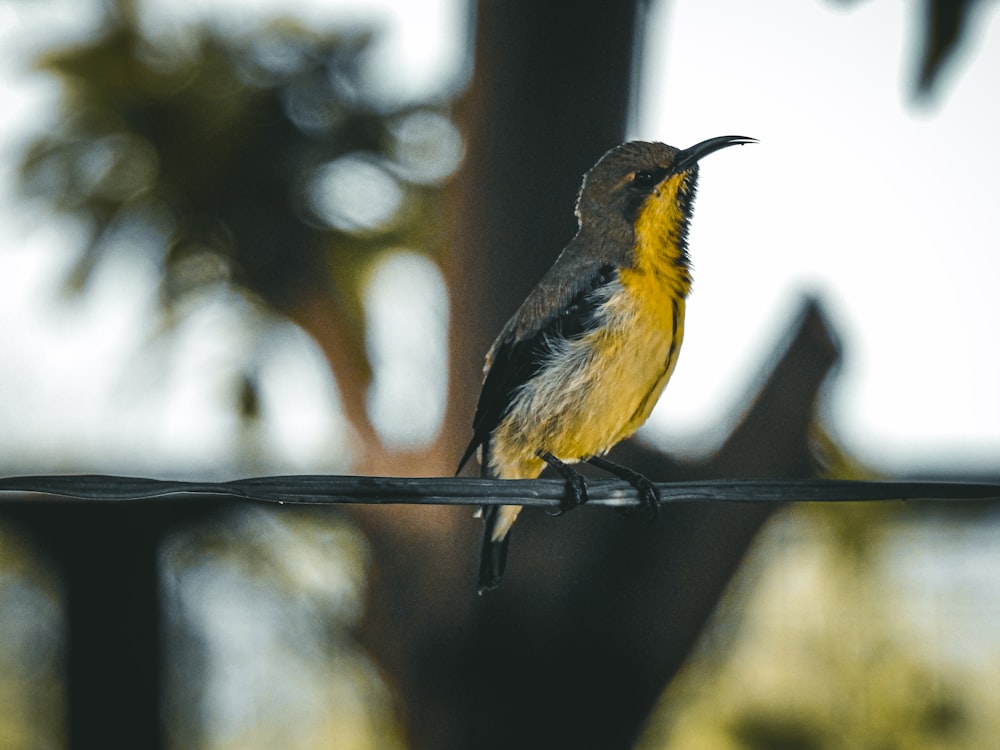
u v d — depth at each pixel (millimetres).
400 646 11922
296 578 13797
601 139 11219
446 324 11586
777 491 7543
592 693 11383
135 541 9914
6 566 13211
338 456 11828
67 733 9758
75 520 9727
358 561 13859
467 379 11289
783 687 14031
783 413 11117
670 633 11391
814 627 14039
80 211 10180
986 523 13203
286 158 10570
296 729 14570
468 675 11523
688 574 11344
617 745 11453
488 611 11523
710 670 14195
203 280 10352
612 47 11172
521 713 11438
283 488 6598
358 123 10875
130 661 9852
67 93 10430
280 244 10500
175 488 6254
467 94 11352
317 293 10531
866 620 13852
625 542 11320
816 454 12172
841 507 12859
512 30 11055
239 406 10391
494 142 11133
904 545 13461
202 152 10359
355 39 10984
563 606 11375
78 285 10102
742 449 11203
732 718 13766
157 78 10492
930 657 13844
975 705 13859
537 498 7621
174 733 12570
